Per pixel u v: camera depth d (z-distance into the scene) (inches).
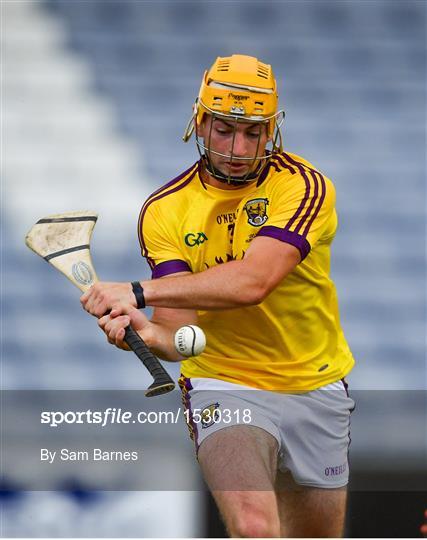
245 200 494.0
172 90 1197.1
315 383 523.2
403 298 1059.3
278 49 1237.1
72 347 1016.2
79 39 1221.7
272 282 464.8
